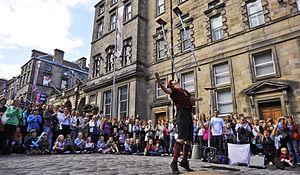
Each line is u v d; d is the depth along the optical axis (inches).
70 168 217.3
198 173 167.5
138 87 789.9
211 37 663.8
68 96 1246.3
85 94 1109.7
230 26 623.5
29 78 1704.0
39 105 465.1
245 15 595.8
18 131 414.0
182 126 176.1
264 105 521.3
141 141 559.2
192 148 445.1
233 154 339.0
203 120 442.0
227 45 614.9
